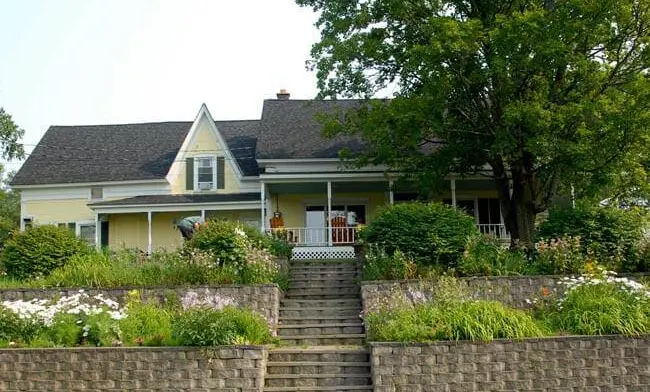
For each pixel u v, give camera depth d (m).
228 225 17.88
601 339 12.90
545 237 17.44
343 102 30.42
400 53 20.25
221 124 32.72
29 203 29.52
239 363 12.66
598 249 16.69
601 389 12.73
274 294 16.06
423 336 12.80
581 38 18.30
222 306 14.73
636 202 25.06
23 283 16.92
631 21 18.59
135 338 13.49
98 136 32.09
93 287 16.20
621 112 17.67
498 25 18.03
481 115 20.00
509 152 18.92
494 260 16.89
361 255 19.11
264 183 25.69
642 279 15.83
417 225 17.16
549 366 12.72
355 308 16.67
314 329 15.67
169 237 28.27
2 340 13.42
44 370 12.80
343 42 20.66
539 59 17.66
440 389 12.54
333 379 13.09
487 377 12.62
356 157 23.38
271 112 29.91
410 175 22.06
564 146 17.78
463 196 27.94
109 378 12.70
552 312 14.40
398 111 19.03
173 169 28.83
